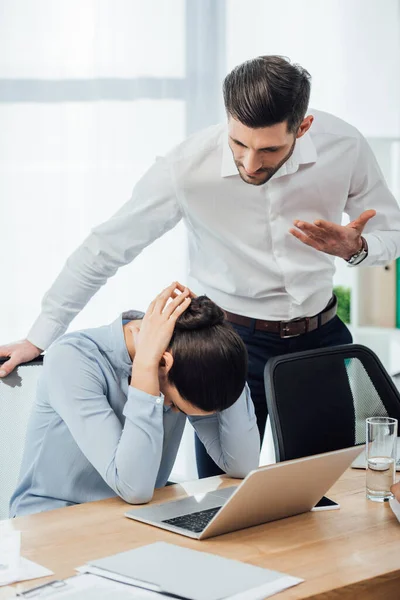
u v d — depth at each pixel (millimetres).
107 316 3529
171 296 1787
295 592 1280
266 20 3568
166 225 2449
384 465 1732
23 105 3400
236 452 1915
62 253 3463
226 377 1631
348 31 3656
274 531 1556
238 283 2443
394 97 3705
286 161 2123
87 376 1798
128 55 3445
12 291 3443
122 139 3471
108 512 1646
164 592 1261
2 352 2160
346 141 2412
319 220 2141
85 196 3461
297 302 2414
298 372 2127
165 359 1675
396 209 2551
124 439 1706
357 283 3686
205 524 1565
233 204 2369
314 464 1519
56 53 3402
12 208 3424
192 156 2344
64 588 1275
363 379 2207
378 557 1436
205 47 3504
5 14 3357
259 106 1937
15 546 1436
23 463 1896
